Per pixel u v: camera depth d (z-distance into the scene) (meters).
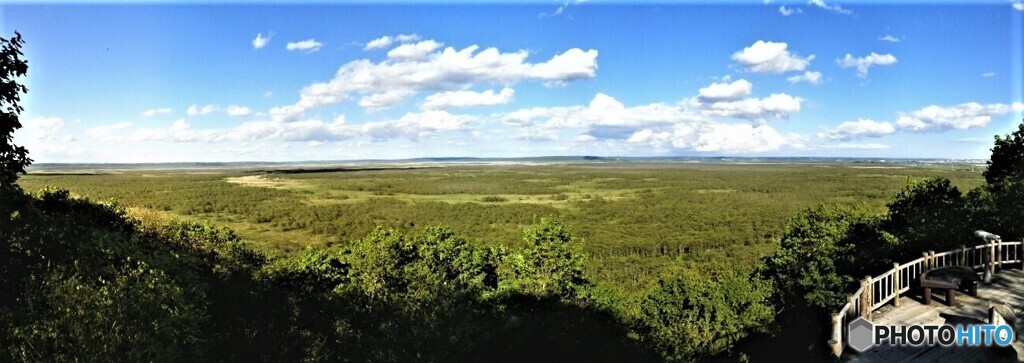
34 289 8.61
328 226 102.50
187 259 17.36
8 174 10.59
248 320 17.36
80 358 8.16
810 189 177.25
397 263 32.97
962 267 12.98
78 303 8.37
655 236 103.00
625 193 189.62
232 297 17.56
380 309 21.42
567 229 35.72
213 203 113.75
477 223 114.00
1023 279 14.20
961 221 23.47
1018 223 20.33
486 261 38.19
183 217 90.88
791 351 31.08
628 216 129.25
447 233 37.53
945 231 23.77
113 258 10.09
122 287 8.85
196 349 10.84
